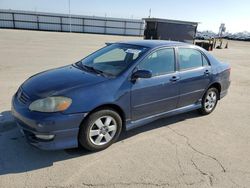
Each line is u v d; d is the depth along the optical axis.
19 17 38.91
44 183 3.06
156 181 3.22
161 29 21.81
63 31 41.50
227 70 5.82
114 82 3.82
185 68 4.87
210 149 4.14
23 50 14.65
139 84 4.05
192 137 4.53
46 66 10.27
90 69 4.34
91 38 28.67
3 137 4.05
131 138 4.32
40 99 3.41
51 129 3.30
